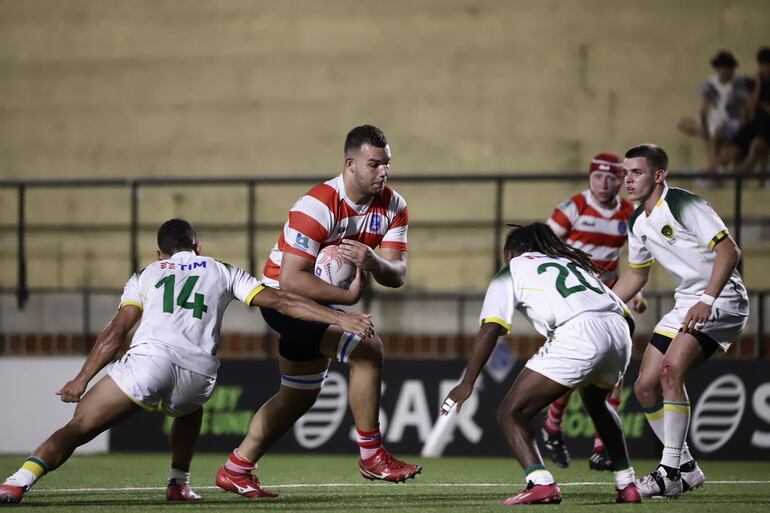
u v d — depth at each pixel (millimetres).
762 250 41469
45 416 37188
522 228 20922
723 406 33969
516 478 27375
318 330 21141
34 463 19938
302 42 47406
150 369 19828
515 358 35219
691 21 44719
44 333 42469
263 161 47312
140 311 20844
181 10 48188
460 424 35281
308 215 20703
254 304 20562
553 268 20125
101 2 48688
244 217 46375
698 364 22266
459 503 20812
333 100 47062
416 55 46562
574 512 19031
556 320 19750
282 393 21750
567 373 19438
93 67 48562
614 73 45188
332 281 21297
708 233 21828
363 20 47000
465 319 40469
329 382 35844
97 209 47281
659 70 44844
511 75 45875
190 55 48031
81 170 48094
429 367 35688
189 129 47844
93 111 48406
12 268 47094
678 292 23156
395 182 41281
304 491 23562
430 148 46062
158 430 36688
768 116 43719
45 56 48844
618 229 30328
